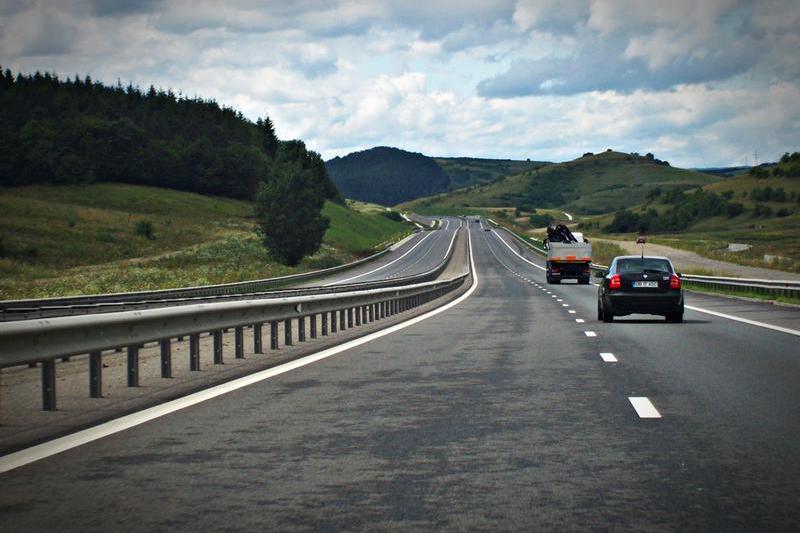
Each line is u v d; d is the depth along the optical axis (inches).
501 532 233.3
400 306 1422.2
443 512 252.7
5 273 3853.3
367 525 240.5
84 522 245.9
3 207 5900.6
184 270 3998.5
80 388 528.7
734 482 285.6
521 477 294.0
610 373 571.8
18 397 500.7
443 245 7244.1
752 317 1146.0
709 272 2997.0
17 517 251.3
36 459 327.6
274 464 316.5
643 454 328.2
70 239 5152.6
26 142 7313.0
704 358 655.1
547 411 426.6
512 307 1529.3
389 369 609.0
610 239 6983.3
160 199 7234.3
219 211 7185.0
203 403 460.4
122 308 1191.6
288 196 4997.5
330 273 4165.8
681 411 422.9
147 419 412.5
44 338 439.5
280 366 631.2
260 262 4817.9
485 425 391.2
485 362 647.1
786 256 4562.0
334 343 829.8
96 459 327.3
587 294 2161.7
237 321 694.5
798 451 331.9
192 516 251.1
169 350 581.3
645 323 1057.5
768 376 550.6
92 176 7440.9
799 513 249.6
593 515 248.7
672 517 246.2
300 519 246.8
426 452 334.6
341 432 377.1
